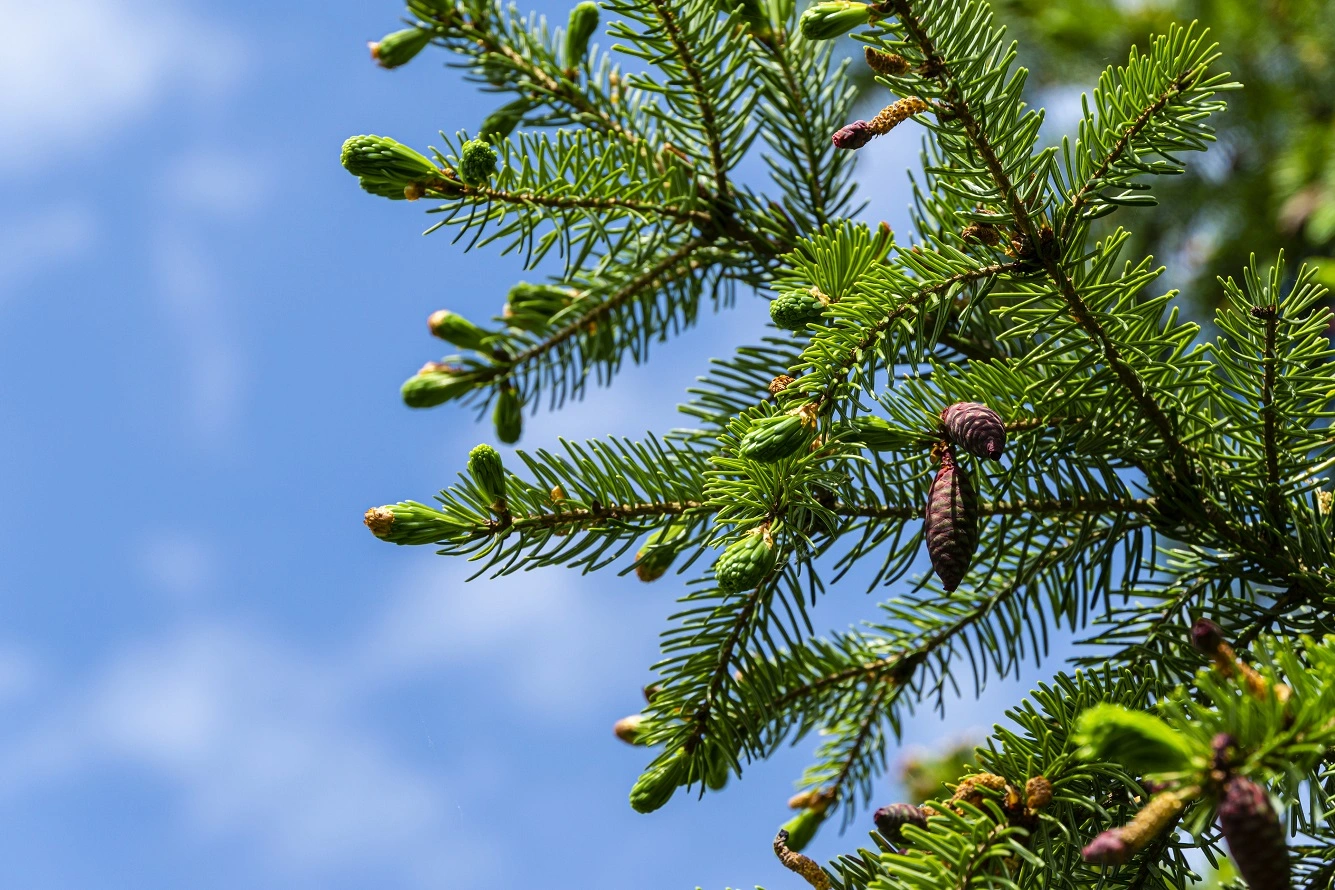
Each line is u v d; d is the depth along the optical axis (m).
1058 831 1.08
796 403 1.10
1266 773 1.01
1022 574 1.15
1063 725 1.09
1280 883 1.00
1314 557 1.12
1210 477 1.13
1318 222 1.60
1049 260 1.09
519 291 1.20
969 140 1.09
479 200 1.14
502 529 1.12
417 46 1.17
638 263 1.18
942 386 1.11
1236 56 1.76
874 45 1.08
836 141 1.08
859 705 1.18
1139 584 1.15
